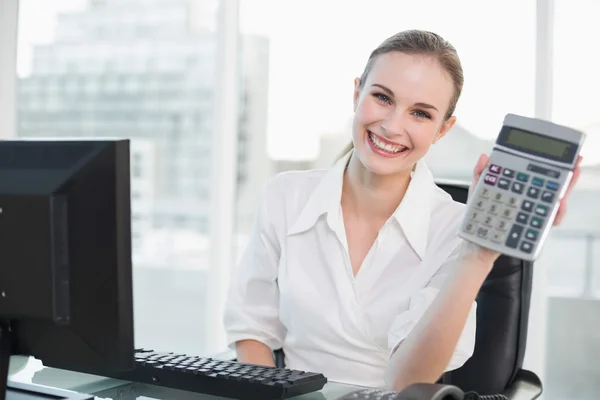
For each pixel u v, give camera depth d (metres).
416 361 1.23
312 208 1.55
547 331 2.73
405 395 1.01
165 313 3.72
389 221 1.50
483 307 1.57
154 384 1.22
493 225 1.14
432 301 1.32
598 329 2.71
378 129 1.42
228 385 1.16
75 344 1.02
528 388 1.53
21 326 1.05
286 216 1.62
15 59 3.20
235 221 3.17
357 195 1.54
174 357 1.28
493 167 1.16
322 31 2.97
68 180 0.98
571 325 2.72
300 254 1.56
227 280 3.14
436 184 1.70
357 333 1.49
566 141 1.14
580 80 2.62
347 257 1.51
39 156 1.01
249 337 1.61
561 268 2.72
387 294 1.50
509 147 1.17
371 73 1.43
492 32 2.70
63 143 1.00
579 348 2.71
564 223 2.70
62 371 1.30
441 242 1.52
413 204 1.51
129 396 1.17
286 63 3.04
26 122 3.40
